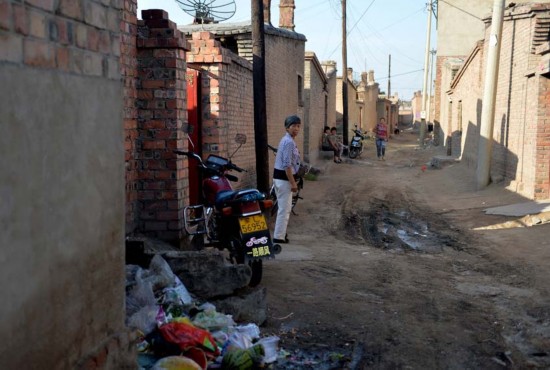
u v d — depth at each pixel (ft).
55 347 8.43
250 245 17.88
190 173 28.22
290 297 18.54
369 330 16.02
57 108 8.46
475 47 56.75
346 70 90.43
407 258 26.09
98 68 9.81
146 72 19.97
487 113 45.11
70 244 8.81
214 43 28.48
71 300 8.87
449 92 80.07
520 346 15.17
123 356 10.59
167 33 19.92
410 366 13.83
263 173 29.45
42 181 8.05
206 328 13.84
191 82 28.12
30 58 7.82
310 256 25.22
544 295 19.22
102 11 9.95
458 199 43.70
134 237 19.25
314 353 14.29
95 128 9.65
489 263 24.68
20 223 7.55
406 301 18.86
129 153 19.53
